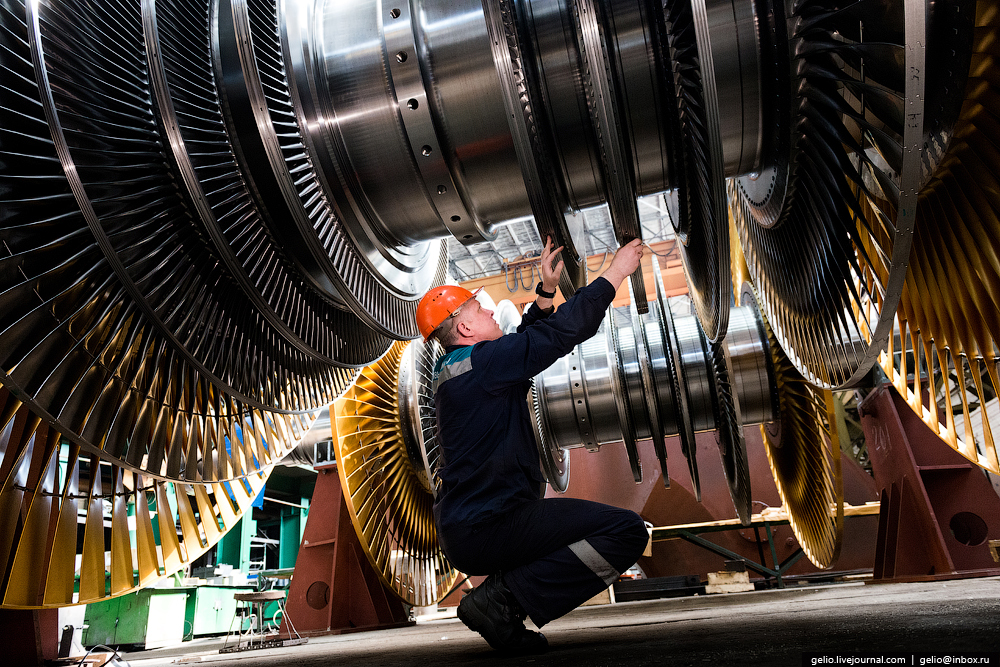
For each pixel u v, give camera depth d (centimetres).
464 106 262
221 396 319
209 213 246
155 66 234
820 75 220
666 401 512
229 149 265
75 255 224
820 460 479
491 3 221
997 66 188
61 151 210
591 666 130
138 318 252
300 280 300
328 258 270
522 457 198
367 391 562
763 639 148
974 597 224
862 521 775
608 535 193
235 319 287
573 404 553
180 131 243
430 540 647
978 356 268
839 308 276
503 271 1761
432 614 821
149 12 232
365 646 331
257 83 247
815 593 432
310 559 611
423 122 265
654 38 242
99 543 294
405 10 264
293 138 271
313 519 622
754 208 326
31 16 203
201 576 939
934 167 202
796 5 223
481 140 267
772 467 626
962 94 181
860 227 257
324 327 327
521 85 238
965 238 241
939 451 461
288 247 283
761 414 503
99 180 230
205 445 304
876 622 163
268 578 882
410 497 607
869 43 193
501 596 192
